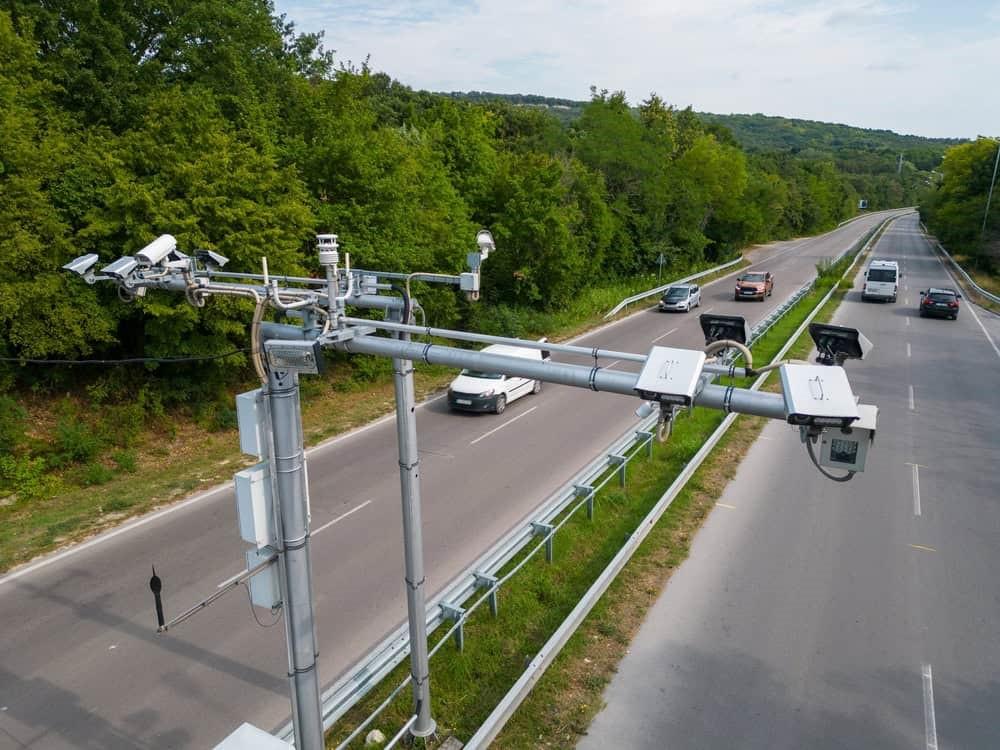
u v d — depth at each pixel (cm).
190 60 2102
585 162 4394
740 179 5559
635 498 1217
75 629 876
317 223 1842
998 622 869
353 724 707
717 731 690
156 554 1072
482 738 648
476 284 541
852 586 948
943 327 2934
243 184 1534
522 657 802
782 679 765
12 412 1423
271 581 451
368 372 2062
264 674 791
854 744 673
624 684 758
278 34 2436
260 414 428
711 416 1666
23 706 739
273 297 445
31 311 1397
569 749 669
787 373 344
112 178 1514
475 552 1052
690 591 934
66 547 1096
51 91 1702
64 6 1884
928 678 767
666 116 6906
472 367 424
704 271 4794
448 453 1498
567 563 1001
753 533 1095
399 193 2095
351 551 1061
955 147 6962
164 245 523
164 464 1488
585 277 3709
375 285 570
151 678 784
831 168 11156
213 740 693
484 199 3009
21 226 1382
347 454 1505
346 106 2130
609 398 1945
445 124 3269
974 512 1180
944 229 6369
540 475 1362
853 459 343
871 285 3516
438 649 787
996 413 1748
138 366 1683
